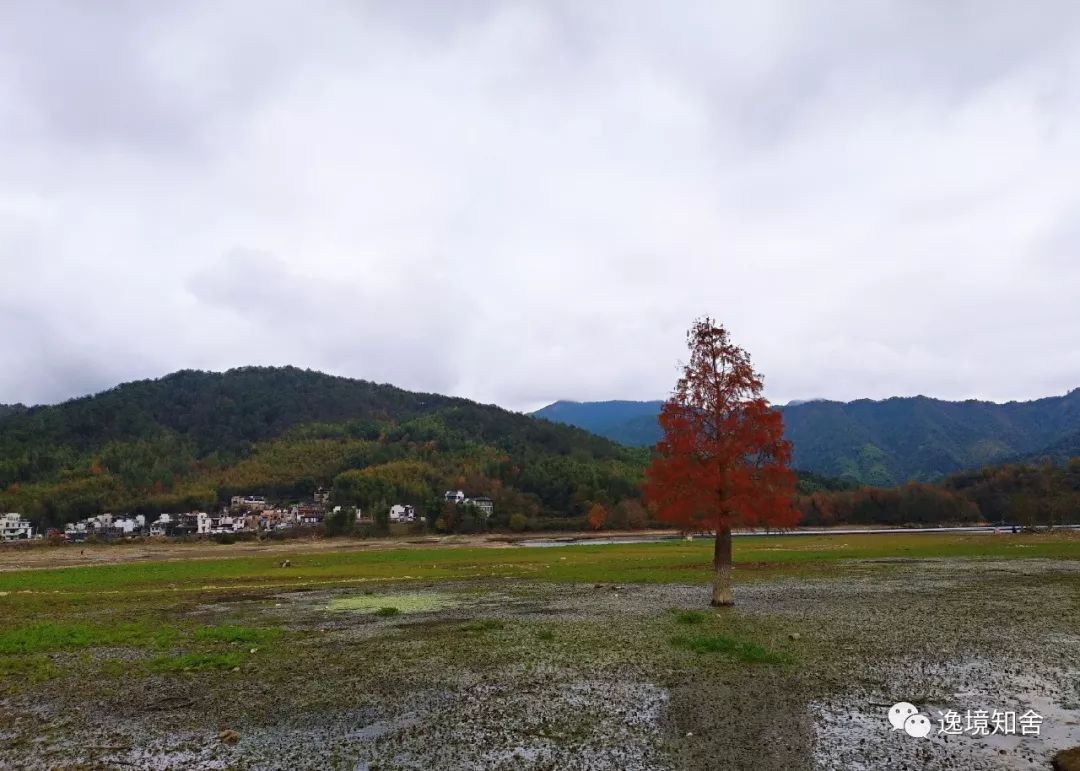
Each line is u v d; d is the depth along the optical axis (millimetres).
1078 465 170625
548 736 13031
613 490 186500
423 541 139875
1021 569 46094
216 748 12805
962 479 187750
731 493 29391
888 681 16531
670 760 11656
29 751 12852
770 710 14336
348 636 24375
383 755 12234
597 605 31469
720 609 29125
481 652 20906
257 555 101750
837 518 163250
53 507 173125
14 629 26875
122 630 26188
